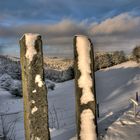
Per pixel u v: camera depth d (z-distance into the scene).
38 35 6.66
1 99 28.23
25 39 6.59
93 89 7.49
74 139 8.17
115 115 11.06
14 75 38.31
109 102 21.39
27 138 6.75
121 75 48.09
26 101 6.68
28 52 6.59
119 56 65.00
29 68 6.60
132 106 13.69
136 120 10.05
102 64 62.53
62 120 13.02
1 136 9.73
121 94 27.58
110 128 8.99
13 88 32.44
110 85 38.44
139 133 8.45
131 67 55.56
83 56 7.40
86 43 7.41
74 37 7.41
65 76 60.12
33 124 6.63
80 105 7.45
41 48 6.68
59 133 9.13
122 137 8.12
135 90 30.59
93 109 7.48
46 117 6.69
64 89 42.91
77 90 7.45
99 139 7.91
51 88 45.03
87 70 7.43
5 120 14.16
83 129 7.45
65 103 25.25
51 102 27.50
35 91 6.63
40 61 6.67
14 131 11.01
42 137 6.67
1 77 35.09
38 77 6.64
